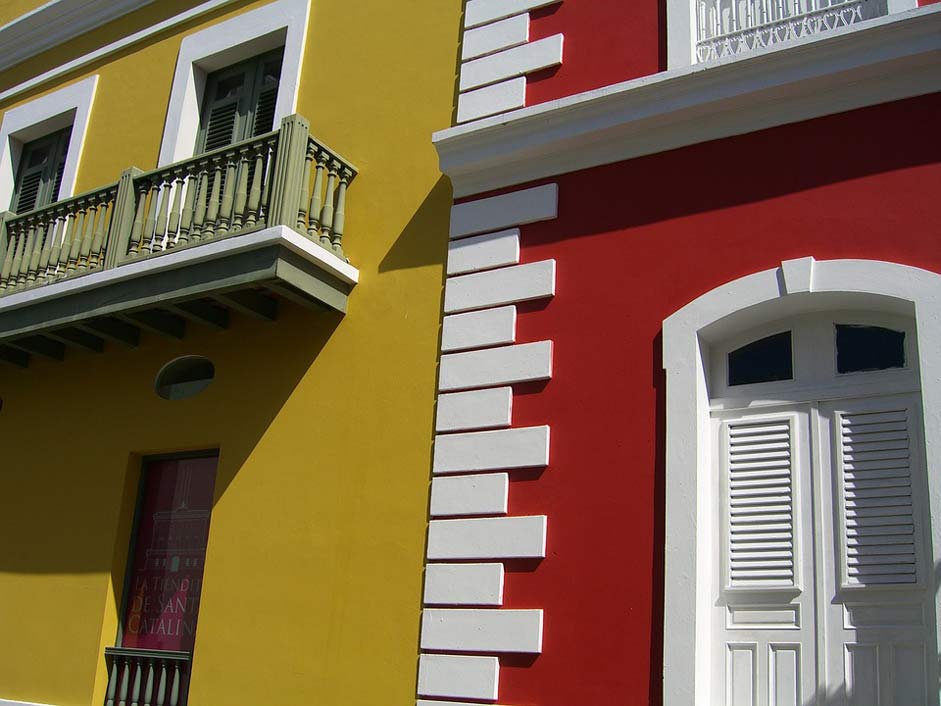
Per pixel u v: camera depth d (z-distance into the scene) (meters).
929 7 6.86
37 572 9.98
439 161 8.74
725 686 6.68
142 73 11.62
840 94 7.28
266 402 9.11
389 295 8.80
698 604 6.69
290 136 8.83
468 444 7.84
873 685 6.29
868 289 6.78
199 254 8.77
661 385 7.30
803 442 6.97
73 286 9.54
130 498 9.74
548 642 7.09
